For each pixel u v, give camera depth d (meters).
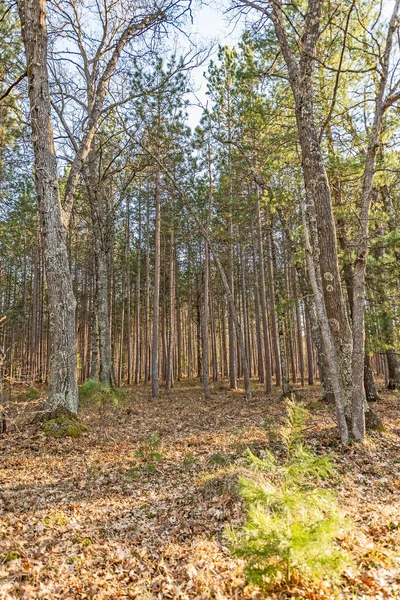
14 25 12.44
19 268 31.12
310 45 8.49
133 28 11.88
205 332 18.06
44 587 3.52
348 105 12.29
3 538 4.33
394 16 7.70
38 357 30.78
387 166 11.28
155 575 3.75
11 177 18.73
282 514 3.06
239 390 21.23
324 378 12.96
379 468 6.46
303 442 7.68
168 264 30.22
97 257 17.48
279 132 12.38
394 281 11.87
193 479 6.23
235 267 27.88
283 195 11.69
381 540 4.11
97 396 9.44
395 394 14.80
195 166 18.77
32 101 9.74
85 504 5.37
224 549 4.07
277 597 3.05
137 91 15.02
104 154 18.55
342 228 12.23
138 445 8.46
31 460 7.11
